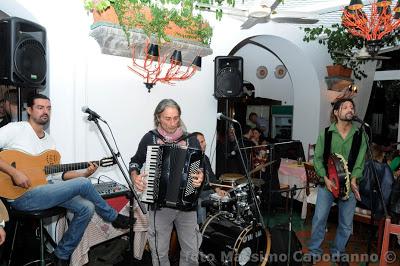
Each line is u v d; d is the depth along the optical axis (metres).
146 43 3.10
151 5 3.06
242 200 2.94
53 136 2.94
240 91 3.63
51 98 2.90
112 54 3.14
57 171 2.52
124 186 3.01
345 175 2.73
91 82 3.06
